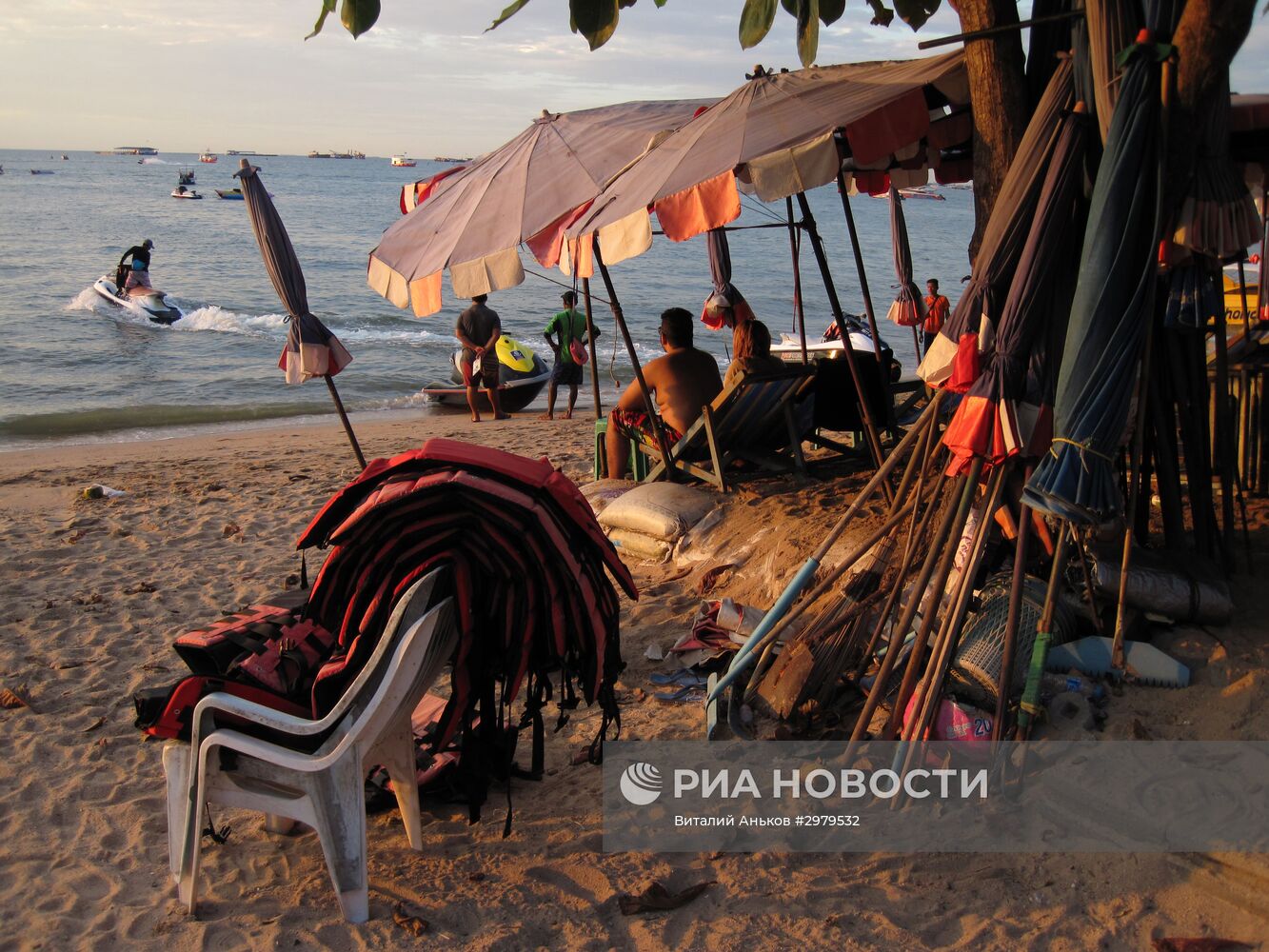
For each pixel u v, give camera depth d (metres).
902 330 24.31
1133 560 4.24
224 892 3.36
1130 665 3.88
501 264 5.93
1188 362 4.38
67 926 3.17
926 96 5.89
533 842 3.57
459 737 4.04
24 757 4.29
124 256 24.06
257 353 20.53
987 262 3.84
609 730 4.34
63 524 8.11
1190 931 2.87
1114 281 3.34
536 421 14.59
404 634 2.99
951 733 3.71
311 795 3.11
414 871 3.43
